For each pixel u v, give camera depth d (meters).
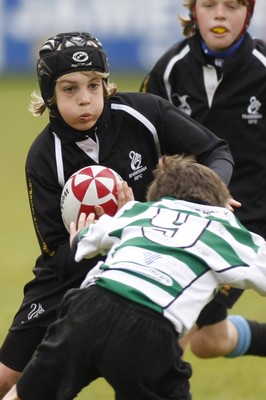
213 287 15.25
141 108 18.52
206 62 22.05
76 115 17.59
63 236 18.06
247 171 22.06
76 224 17.28
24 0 99.19
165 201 16.00
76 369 15.23
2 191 54.50
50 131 18.28
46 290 18.94
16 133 75.19
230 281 15.23
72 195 17.25
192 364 25.77
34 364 15.54
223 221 15.65
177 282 15.01
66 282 18.70
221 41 21.53
